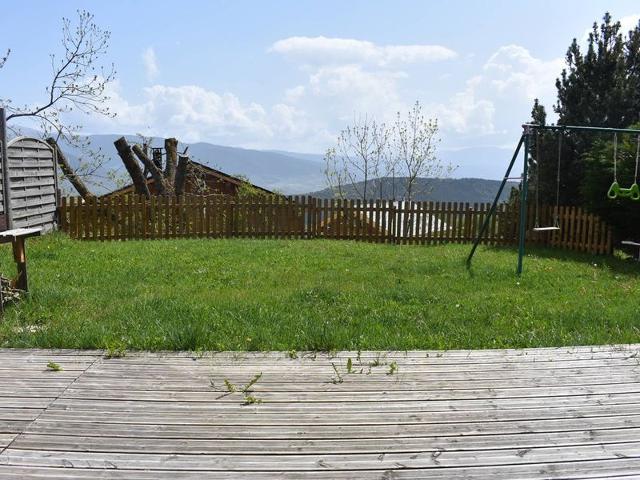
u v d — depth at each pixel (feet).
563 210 43.98
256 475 8.63
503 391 12.15
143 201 46.19
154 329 16.21
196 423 10.37
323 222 48.67
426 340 16.30
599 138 45.70
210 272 28.66
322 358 14.26
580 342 16.28
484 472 8.80
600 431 10.28
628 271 32.94
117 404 11.23
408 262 33.30
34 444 9.54
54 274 26.35
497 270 30.91
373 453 9.34
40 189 41.86
